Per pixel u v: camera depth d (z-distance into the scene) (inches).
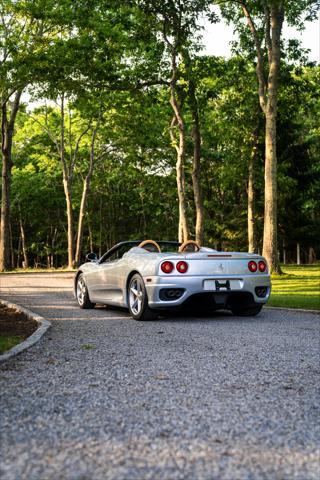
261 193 1336.1
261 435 104.9
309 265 1387.8
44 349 202.8
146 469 87.1
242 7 826.8
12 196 1675.7
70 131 1302.9
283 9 765.9
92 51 815.7
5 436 103.0
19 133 1390.3
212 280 287.4
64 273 1039.6
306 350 201.2
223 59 903.1
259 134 1087.0
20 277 874.8
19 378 154.3
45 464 88.7
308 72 1025.5
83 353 194.5
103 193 1862.7
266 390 141.0
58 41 839.7
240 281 295.0
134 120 1120.2
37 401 129.0
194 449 96.7
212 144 1322.6
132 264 303.7
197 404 127.0
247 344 214.7
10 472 85.2
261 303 309.9
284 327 268.2
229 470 87.3
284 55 890.1
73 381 150.5
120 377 155.6
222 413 119.6
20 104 1133.1
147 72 849.5
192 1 764.0
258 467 88.7
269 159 763.4
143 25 799.7
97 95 858.8
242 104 1045.2
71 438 101.9
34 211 1891.0
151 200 1720.0
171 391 139.3
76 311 354.0
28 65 820.0
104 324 281.6
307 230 1407.5
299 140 1362.0
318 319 305.3
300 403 128.5
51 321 294.7
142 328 264.7
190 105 917.2
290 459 92.5
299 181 1344.7
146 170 1510.8
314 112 1039.0
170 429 108.0
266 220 757.9
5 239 1136.8
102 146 1385.3
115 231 2044.8
